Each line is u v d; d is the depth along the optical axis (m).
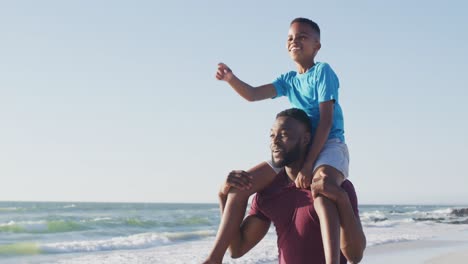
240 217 3.52
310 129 3.53
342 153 3.51
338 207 3.21
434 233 22.95
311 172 3.37
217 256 3.45
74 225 25.11
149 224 28.52
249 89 4.04
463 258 12.23
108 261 12.44
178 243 17.89
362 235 3.28
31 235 21.66
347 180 3.54
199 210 58.62
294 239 3.44
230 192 3.54
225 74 4.09
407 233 22.80
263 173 3.53
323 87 3.60
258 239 3.68
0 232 22.05
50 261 12.69
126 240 17.69
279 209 3.49
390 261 11.61
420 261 11.64
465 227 29.77
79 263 12.20
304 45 3.83
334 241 3.09
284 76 4.05
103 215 40.72
